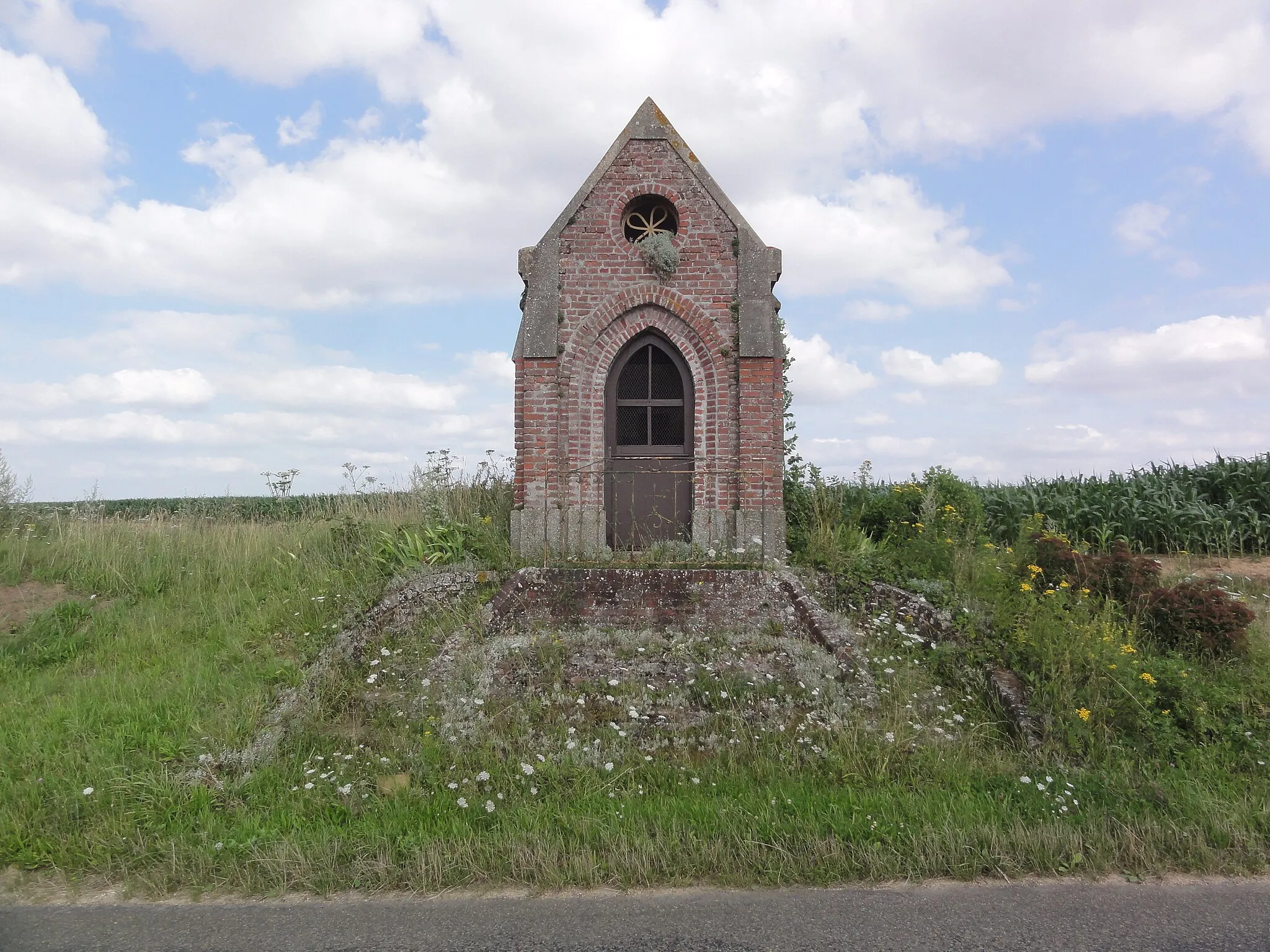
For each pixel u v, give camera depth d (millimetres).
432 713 7688
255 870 5656
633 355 12117
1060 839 5793
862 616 9438
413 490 14406
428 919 5043
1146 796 6445
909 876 5488
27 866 5891
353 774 6973
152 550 12719
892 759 6984
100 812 6457
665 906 5141
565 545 10875
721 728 7395
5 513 13562
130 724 7738
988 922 4883
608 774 6809
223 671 9039
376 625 9375
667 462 11898
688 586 9492
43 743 7520
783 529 11234
